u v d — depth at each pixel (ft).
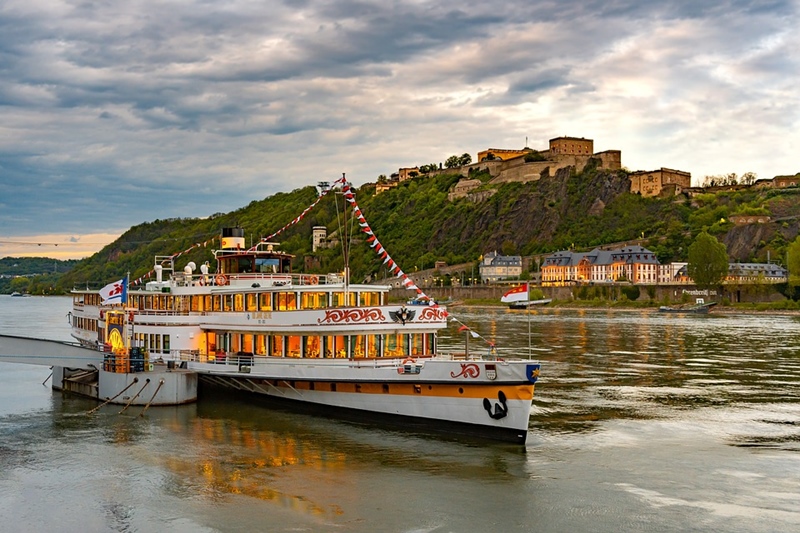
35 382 229.25
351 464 129.70
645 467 129.90
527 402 136.36
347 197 172.65
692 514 106.93
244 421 161.58
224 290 185.06
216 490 116.78
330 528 101.30
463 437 144.46
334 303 172.55
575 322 541.75
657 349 328.49
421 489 116.88
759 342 362.53
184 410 172.96
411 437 146.61
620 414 176.04
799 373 247.09
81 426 159.22
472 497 113.50
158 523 103.76
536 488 117.60
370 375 154.30
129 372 180.34
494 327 483.92
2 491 117.50
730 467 130.41
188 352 189.78
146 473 125.80
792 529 101.35
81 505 111.04
